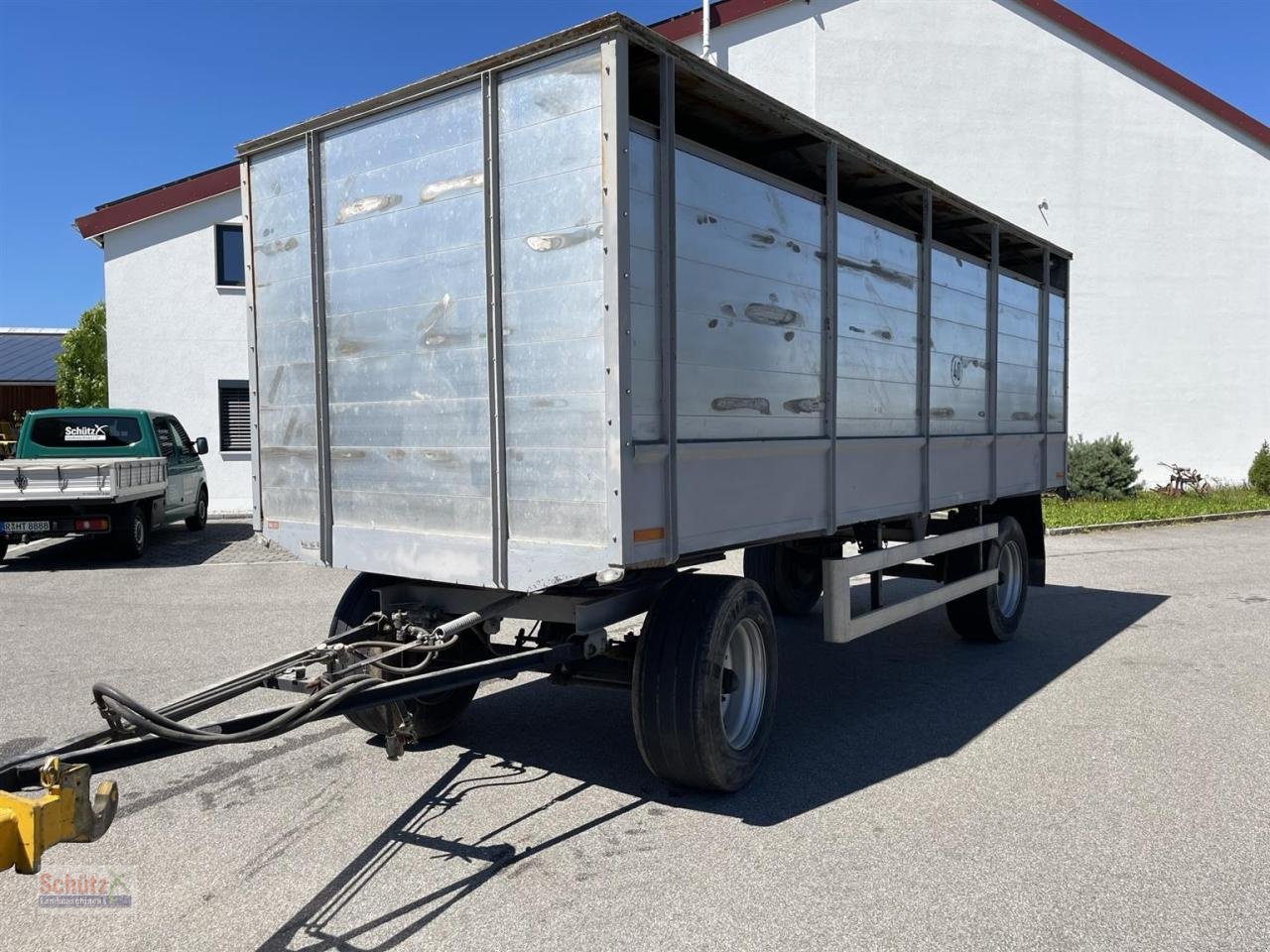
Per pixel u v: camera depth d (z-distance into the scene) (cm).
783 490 452
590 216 346
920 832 391
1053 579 1055
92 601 921
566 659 403
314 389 450
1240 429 1931
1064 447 875
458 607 449
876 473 548
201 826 401
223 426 1775
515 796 434
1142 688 611
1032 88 1789
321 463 446
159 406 1747
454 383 392
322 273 443
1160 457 1895
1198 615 855
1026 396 796
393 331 415
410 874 355
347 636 415
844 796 432
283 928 316
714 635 411
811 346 475
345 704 323
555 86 354
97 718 541
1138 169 1841
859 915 321
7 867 227
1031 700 587
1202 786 440
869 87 1730
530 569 370
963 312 667
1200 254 1883
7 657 689
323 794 437
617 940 306
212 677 632
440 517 402
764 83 1703
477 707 580
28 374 3359
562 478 359
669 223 366
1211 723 537
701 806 420
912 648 741
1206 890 340
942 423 637
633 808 419
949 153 1766
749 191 425
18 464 1131
